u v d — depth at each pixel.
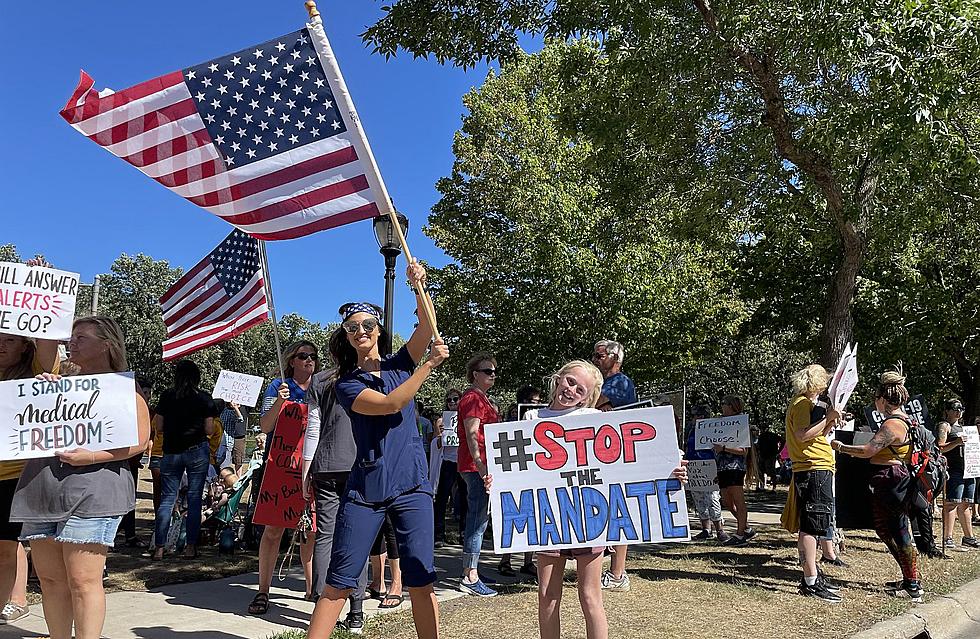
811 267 19.12
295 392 5.88
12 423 3.70
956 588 7.07
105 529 3.71
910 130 8.43
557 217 22.48
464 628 5.14
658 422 4.23
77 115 4.37
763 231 13.82
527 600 5.99
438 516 9.92
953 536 10.80
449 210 24.33
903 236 10.88
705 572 7.24
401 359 4.02
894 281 18.52
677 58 10.17
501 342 23.28
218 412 7.95
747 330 21.66
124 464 3.87
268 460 5.50
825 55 9.51
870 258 14.52
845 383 6.50
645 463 4.20
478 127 24.12
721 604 5.98
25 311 4.05
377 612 5.50
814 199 12.22
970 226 13.35
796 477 6.53
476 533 6.32
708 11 9.96
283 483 5.50
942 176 9.95
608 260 21.92
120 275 51.00
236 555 7.91
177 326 7.20
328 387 5.05
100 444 3.76
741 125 11.34
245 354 51.25
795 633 5.28
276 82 4.51
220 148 4.49
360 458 3.80
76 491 3.67
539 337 22.33
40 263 4.18
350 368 3.97
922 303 18.34
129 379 3.87
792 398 6.61
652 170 12.05
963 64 8.55
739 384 36.00
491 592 6.25
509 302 22.70
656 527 4.14
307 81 4.51
